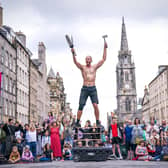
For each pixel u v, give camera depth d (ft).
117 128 61.31
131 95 516.32
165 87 269.44
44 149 60.23
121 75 523.29
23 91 186.80
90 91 49.16
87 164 41.09
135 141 58.70
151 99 347.97
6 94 150.51
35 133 62.28
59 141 61.16
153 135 61.46
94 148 48.73
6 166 41.39
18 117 172.86
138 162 46.93
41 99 247.29
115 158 60.49
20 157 59.36
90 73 49.47
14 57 167.84
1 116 139.85
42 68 258.16
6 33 158.20
